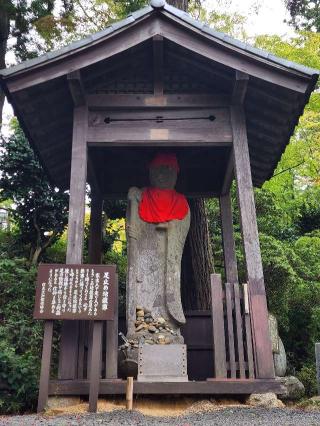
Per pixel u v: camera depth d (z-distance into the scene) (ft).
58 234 38.29
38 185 37.22
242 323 19.21
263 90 21.40
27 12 41.06
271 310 31.68
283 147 24.93
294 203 42.27
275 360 26.81
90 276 17.79
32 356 23.56
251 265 19.21
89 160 25.12
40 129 23.66
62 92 21.66
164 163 24.68
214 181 29.01
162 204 23.91
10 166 36.70
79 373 18.43
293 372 30.91
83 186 20.20
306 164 39.04
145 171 29.43
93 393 16.24
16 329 27.81
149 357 19.13
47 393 16.65
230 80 21.44
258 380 17.67
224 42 19.90
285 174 38.68
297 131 38.40
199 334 25.18
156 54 20.79
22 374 19.94
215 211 36.78
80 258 18.93
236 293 19.21
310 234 40.86
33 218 37.42
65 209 38.22
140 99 21.80
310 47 40.29
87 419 14.75
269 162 26.78
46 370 16.84
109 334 19.22
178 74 22.79
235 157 20.95
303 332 33.99
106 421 14.42
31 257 37.22
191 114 21.81
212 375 24.50
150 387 17.58
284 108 22.00
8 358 20.15
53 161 26.76
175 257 23.20
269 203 35.91
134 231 23.49
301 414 15.51
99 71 21.52
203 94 22.08
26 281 30.89
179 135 21.43
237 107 21.85
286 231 40.40
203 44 20.18
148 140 21.30
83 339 19.17
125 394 17.72
